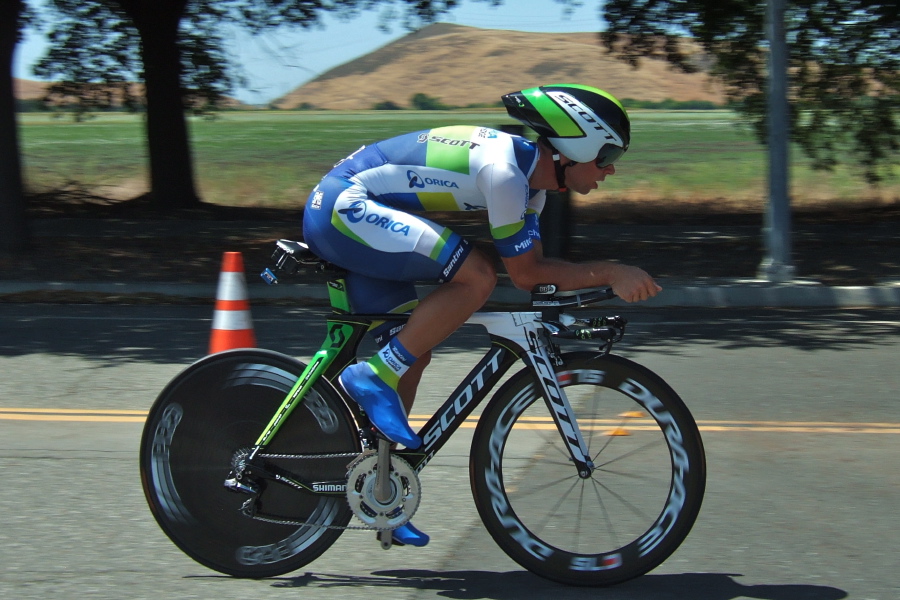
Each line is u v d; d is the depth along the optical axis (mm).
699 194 22016
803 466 4684
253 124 75000
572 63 183500
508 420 3295
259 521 3324
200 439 3334
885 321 8844
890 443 5059
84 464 4738
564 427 3264
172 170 19078
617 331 3229
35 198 20047
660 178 26719
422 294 9859
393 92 187375
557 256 10844
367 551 3660
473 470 3314
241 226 16484
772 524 3934
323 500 3299
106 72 20094
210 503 3332
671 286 10195
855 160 20078
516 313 3242
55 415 5688
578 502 3322
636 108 133625
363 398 3145
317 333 8258
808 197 20766
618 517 3307
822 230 15250
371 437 3268
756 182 24922
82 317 9234
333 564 3543
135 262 12547
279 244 3307
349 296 3318
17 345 7809
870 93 17344
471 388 3270
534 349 3238
